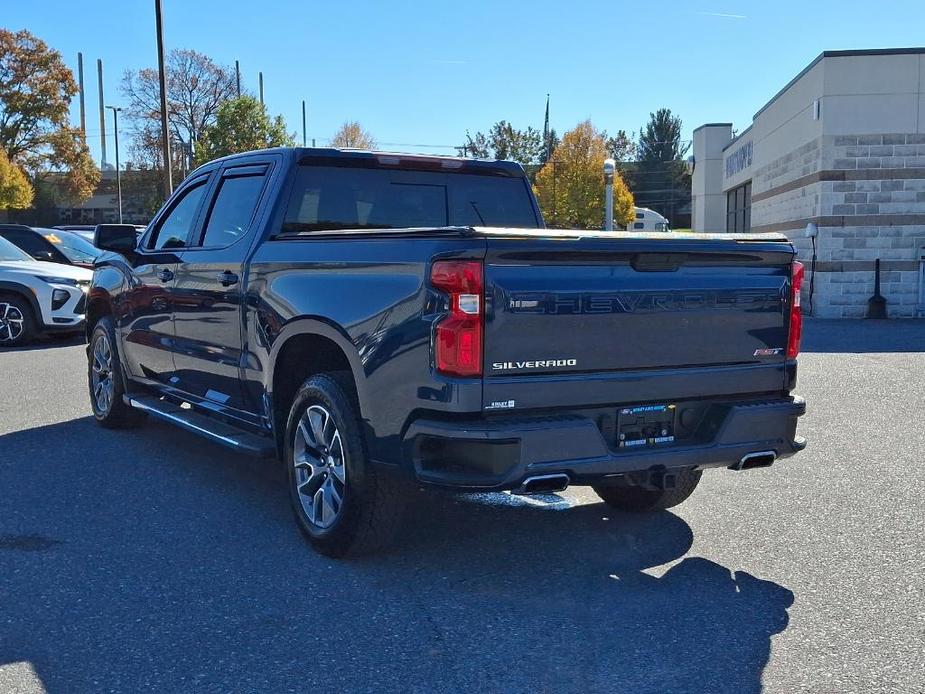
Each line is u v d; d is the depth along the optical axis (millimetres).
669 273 4145
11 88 65875
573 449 3867
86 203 92312
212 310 5539
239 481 5941
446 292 3754
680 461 4172
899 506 5488
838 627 3775
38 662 3430
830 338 15016
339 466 4445
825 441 7234
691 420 4355
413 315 3881
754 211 27594
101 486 5797
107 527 5000
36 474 6062
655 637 3678
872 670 3396
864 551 4703
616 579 4320
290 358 4941
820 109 19547
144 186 71562
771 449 4434
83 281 13336
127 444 6918
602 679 3326
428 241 3881
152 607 3939
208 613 3881
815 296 19969
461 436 3721
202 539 4820
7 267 12922
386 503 4281
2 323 12773
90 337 7629
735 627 3773
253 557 4559
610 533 5012
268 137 52719
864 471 6312
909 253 19547
